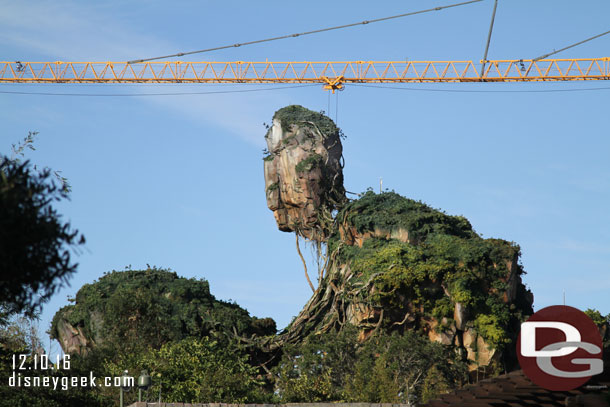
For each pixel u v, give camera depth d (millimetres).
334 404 54375
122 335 137625
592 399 23016
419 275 142375
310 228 171625
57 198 18500
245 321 158500
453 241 149750
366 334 142625
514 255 148750
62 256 18312
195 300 155125
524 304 152375
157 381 87875
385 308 142375
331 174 172000
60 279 18422
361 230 156750
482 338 140875
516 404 25172
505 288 145125
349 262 153250
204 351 105375
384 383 114938
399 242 153000
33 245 17859
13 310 32844
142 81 198125
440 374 125375
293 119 176375
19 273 17969
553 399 24359
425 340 133375
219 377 93312
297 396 108312
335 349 132750
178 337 145750
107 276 162125
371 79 191875
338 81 191750
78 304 156125
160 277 160000
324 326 151375
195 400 88750
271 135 178125
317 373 130750
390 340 132875
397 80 191375
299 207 172500
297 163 171625
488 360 139375
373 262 146375
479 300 142000
